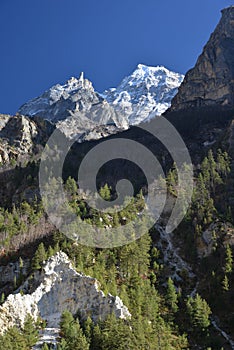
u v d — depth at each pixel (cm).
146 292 9419
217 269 10594
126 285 9606
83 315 8244
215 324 9338
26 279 9212
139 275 10362
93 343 7438
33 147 18575
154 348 7531
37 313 8262
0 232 11219
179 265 11338
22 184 14188
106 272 9756
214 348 8556
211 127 19500
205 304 9206
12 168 15900
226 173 14075
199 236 11800
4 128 19375
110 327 7556
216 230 11612
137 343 7388
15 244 10788
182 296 10125
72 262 9438
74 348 7200
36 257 9294
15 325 7788
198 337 8781
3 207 13200
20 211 12419
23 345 7244
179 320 9162
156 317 8800
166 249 11981
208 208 12550
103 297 8344
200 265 11106
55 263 9150
